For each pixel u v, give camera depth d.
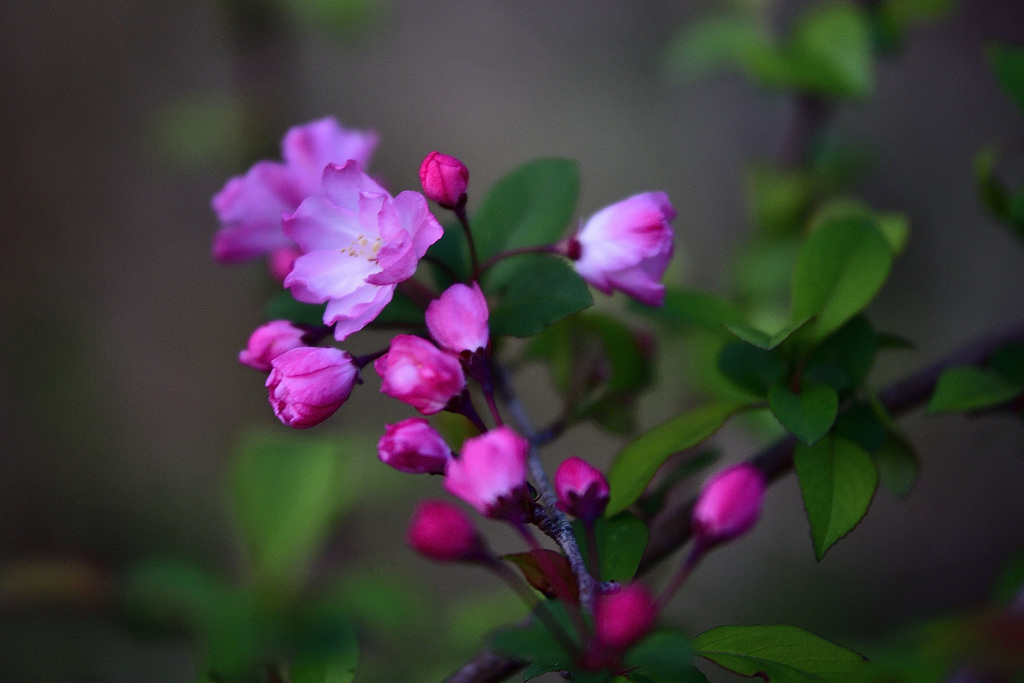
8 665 1.07
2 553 1.34
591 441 1.27
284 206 0.69
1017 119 1.32
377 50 1.56
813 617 1.21
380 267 0.63
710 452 0.66
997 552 1.21
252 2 0.95
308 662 0.63
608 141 1.49
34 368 1.47
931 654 0.56
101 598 0.81
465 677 0.62
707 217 1.35
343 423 0.90
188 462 1.41
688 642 0.59
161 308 1.53
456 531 0.60
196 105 0.99
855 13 0.79
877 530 1.28
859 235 0.64
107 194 1.58
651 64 1.52
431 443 0.61
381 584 0.71
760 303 0.83
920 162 1.34
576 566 0.60
